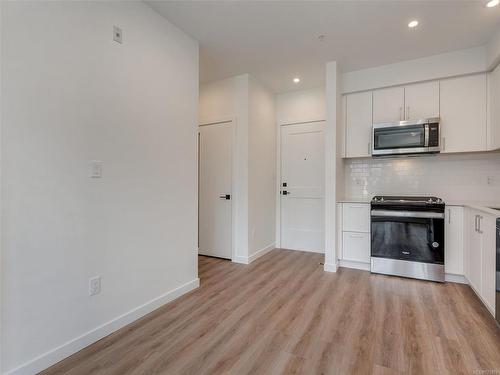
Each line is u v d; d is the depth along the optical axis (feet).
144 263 7.12
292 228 14.08
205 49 9.56
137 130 6.87
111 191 6.23
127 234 6.64
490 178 10.06
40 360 4.93
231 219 12.17
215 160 12.59
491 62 8.66
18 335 4.66
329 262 10.61
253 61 10.52
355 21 7.87
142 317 7.00
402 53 9.76
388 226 9.99
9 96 4.50
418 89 10.31
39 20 4.88
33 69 4.81
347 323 6.67
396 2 7.00
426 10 7.34
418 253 9.58
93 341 5.84
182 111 8.37
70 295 5.43
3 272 4.47
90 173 5.78
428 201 10.03
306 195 13.73
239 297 8.25
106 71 6.09
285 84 12.98
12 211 4.56
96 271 5.93
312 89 13.51
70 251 5.42
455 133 9.75
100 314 6.03
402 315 7.05
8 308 4.54
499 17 7.61
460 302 7.77
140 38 6.94
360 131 11.27
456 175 10.55
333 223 10.53
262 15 7.59
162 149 7.64
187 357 5.41
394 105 10.69
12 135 4.54
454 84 9.78
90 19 5.75
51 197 5.09
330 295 8.34
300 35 8.64
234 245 12.04
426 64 9.98
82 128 5.61
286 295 8.38
